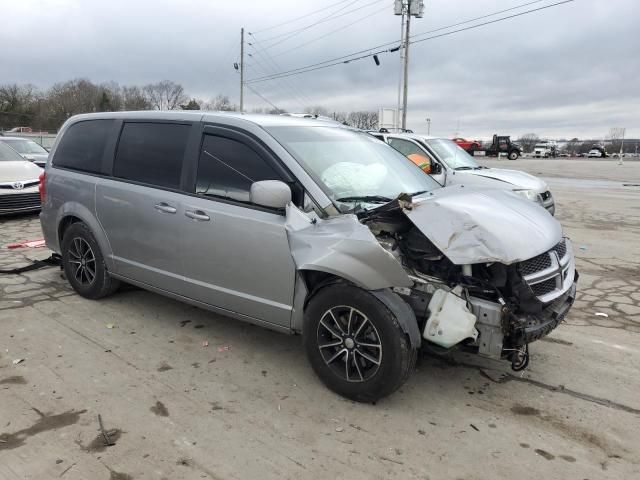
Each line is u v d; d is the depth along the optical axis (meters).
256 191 3.44
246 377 3.76
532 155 70.06
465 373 3.88
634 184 21.39
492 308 3.18
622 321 4.99
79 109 80.62
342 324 3.44
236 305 3.95
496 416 3.31
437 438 3.07
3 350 4.11
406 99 28.72
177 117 4.43
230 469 2.76
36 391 3.49
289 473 2.74
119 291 5.55
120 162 4.77
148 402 3.39
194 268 4.14
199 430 3.10
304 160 3.76
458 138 54.16
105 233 4.87
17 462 2.78
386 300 3.21
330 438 3.05
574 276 3.82
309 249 3.41
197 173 4.15
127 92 68.62
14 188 10.01
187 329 4.59
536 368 3.97
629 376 3.86
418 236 3.48
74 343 4.26
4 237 8.45
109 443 2.96
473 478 2.73
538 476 2.75
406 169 4.54
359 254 3.22
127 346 4.23
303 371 3.87
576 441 3.06
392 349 3.20
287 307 3.66
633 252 7.93
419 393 3.58
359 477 2.72
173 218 4.19
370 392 3.35
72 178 5.16
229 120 4.10
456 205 3.42
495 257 3.09
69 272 5.37
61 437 3.00
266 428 3.13
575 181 23.17
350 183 3.85
